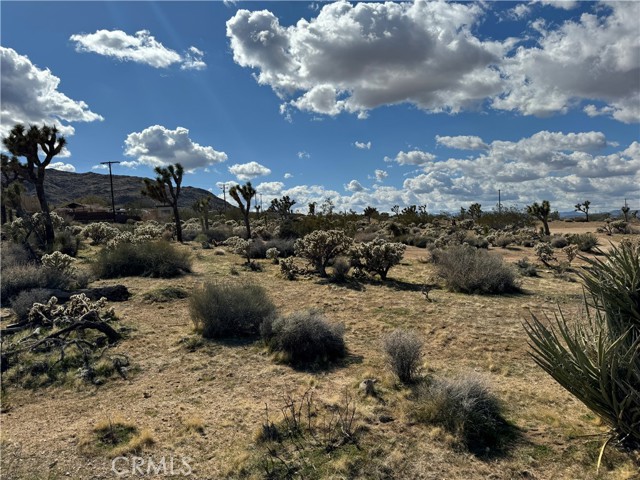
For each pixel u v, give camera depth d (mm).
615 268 4422
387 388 6156
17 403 5945
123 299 12039
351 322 10109
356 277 16406
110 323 9516
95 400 6008
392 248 15969
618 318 4250
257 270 18391
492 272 13930
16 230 20344
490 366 6934
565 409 5402
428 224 50406
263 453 4512
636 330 4141
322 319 8211
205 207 43750
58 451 4641
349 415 5293
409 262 21328
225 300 9250
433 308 11195
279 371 7047
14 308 10203
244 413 5500
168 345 8359
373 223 50469
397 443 4648
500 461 4258
